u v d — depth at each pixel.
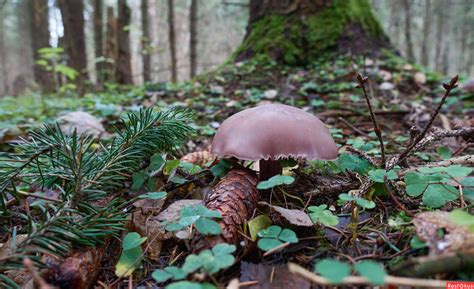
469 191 0.22
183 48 3.58
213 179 0.30
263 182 0.21
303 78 0.70
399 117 0.54
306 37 0.80
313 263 0.19
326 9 0.82
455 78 0.21
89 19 2.34
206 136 0.46
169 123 0.27
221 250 0.17
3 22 4.36
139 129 0.26
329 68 0.74
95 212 0.20
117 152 0.24
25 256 0.16
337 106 0.56
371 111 0.25
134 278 0.19
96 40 1.41
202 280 0.16
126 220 0.21
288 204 0.25
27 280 0.18
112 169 0.23
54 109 0.69
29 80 3.83
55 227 0.18
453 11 2.88
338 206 0.25
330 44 0.79
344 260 0.19
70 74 0.81
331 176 0.29
